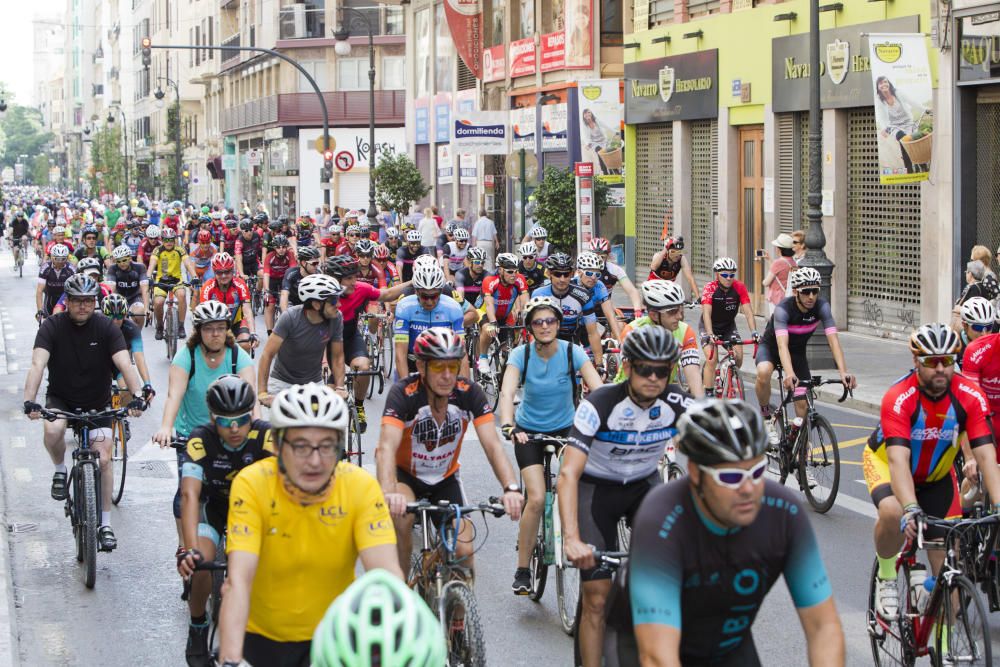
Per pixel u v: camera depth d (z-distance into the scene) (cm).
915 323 6675
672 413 2066
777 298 6156
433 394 2189
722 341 4234
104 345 3072
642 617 1240
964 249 6297
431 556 2095
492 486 3762
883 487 2098
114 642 2486
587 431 2011
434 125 15338
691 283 5134
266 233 10262
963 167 6266
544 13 11688
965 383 2083
